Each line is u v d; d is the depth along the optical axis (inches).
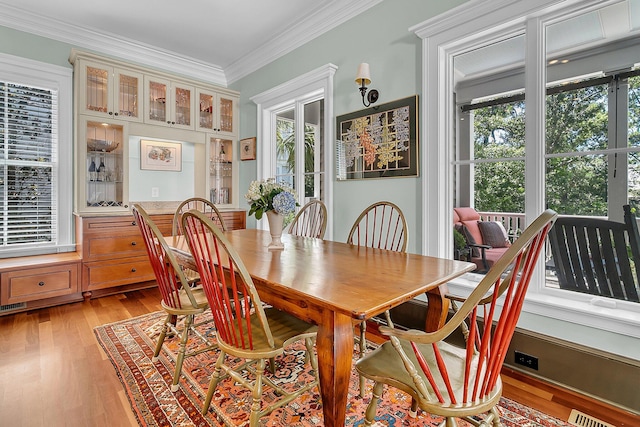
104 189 130.8
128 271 129.1
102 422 57.2
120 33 135.3
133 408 61.0
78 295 122.0
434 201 92.0
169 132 145.2
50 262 112.3
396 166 100.4
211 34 136.9
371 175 107.2
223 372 72.0
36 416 58.4
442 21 87.3
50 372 73.0
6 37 117.6
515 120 81.4
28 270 108.1
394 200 102.0
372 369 45.3
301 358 80.1
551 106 75.4
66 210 130.3
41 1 112.3
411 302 94.3
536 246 36.8
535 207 77.0
